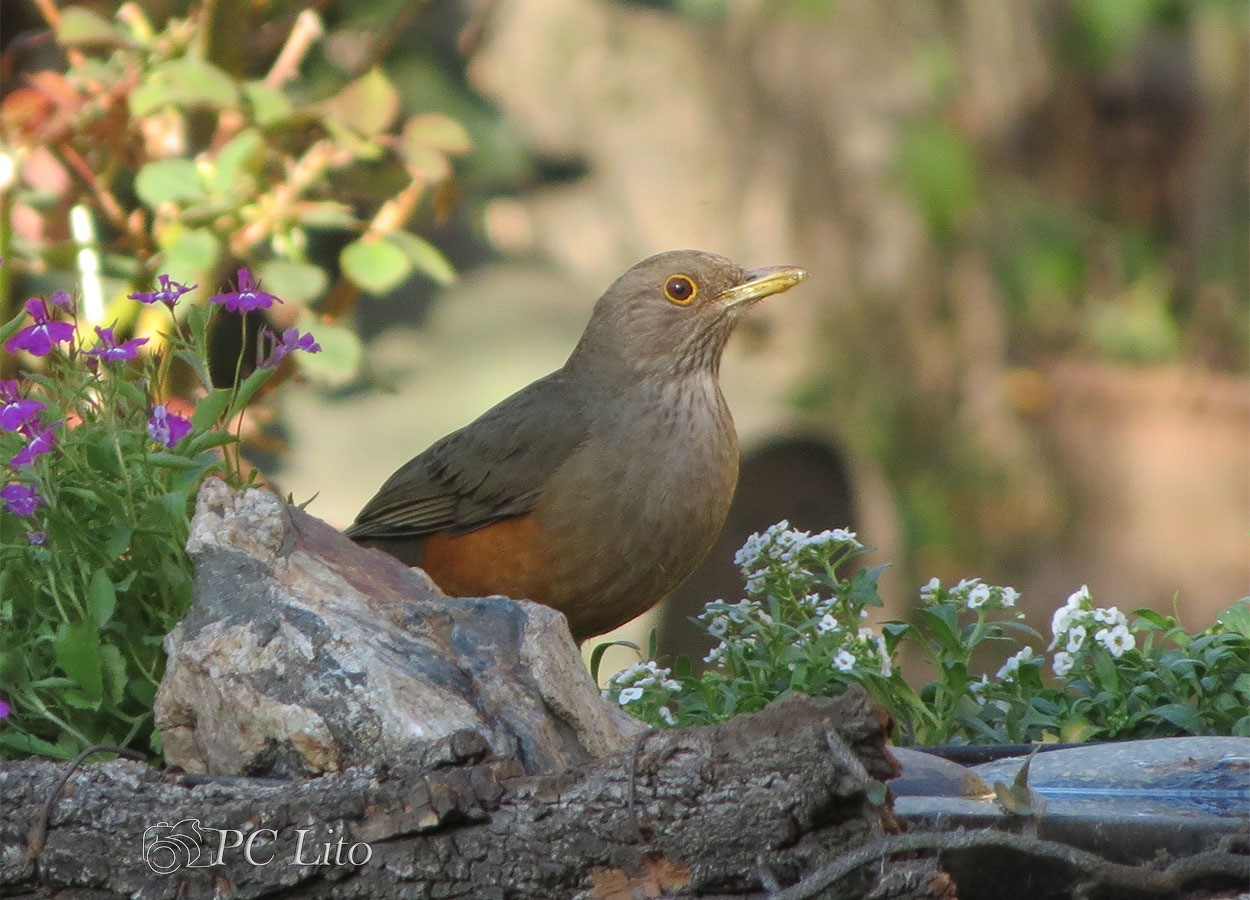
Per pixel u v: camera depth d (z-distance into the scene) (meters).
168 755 5.88
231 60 11.79
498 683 5.82
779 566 8.98
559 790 5.25
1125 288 21.38
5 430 6.46
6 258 11.07
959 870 5.59
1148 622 8.61
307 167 11.26
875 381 21.91
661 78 23.75
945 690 8.42
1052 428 20.50
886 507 21.44
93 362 6.81
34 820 5.43
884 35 22.27
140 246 11.73
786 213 22.98
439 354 21.33
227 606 5.86
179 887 5.32
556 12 23.95
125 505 6.32
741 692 8.38
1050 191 21.70
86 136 11.45
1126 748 7.09
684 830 5.15
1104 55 21.17
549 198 23.75
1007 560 20.50
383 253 10.98
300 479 19.53
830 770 5.09
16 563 6.42
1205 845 5.62
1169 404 19.88
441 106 18.39
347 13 15.05
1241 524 19.34
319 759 5.56
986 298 21.55
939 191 21.44
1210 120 21.23
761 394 22.94
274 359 6.69
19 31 13.43
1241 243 21.02
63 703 6.38
